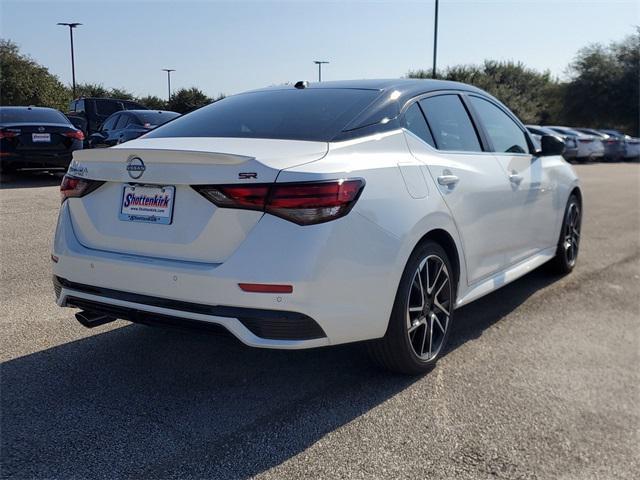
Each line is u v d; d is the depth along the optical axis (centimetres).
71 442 286
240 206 287
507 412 323
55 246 346
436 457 280
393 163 337
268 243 283
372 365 375
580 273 612
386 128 354
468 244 394
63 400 325
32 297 488
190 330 304
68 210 348
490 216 420
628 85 4344
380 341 340
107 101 2056
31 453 276
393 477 264
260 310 284
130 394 334
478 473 269
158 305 304
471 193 394
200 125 376
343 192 295
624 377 367
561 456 284
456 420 313
